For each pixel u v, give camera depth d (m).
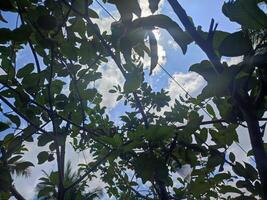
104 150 2.47
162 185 1.92
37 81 2.32
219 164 2.00
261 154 1.11
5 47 2.25
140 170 1.56
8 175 2.08
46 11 1.69
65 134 2.59
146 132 1.57
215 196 2.45
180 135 1.93
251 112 1.19
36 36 1.78
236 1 1.03
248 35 1.08
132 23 1.14
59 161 2.37
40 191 2.81
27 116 2.41
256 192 1.81
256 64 1.09
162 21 1.12
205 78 1.33
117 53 1.67
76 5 1.68
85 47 2.29
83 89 2.73
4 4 1.35
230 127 2.09
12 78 2.29
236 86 1.19
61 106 2.62
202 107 2.38
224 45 1.10
